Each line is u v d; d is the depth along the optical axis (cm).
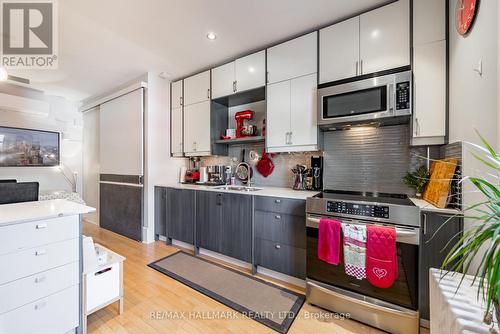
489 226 68
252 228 222
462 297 89
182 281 208
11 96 355
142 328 150
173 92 334
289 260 200
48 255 125
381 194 199
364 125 206
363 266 147
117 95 340
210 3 176
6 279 111
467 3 126
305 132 214
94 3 175
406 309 142
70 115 434
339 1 174
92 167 421
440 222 140
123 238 332
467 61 129
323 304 169
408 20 166
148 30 212
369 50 180
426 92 161
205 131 294
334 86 191
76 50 249
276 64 230
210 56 265
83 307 140
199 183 315
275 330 149
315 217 174
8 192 160
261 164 284
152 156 316
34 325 120
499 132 99
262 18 195
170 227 298
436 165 166
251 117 278
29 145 385
